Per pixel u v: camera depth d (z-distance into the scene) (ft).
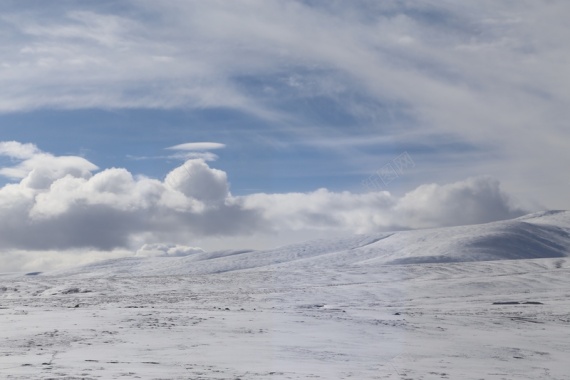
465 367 59.41
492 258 452.76
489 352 70.33
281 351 63.46
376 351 66.13
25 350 62.13
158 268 630.33
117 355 59.00
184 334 75.72
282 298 160.15
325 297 165.07
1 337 72.02
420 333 84.43
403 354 65.31
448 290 185.88
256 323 88.02
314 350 65.00
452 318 103.81
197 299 155.84
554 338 83.20
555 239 547.49
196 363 54.34
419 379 50.67
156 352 61.31
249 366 53.31
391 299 159.43
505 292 182.70
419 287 192.13
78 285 230.68
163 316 97.81
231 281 242.17
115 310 110.83
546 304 138.92
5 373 46.50
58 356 57.67
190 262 629.92
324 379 47.60
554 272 228.63
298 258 570.46
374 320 96.43
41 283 242.37
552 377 56.29
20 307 122.31
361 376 50.57
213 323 87.81
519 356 68.59
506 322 100.48
